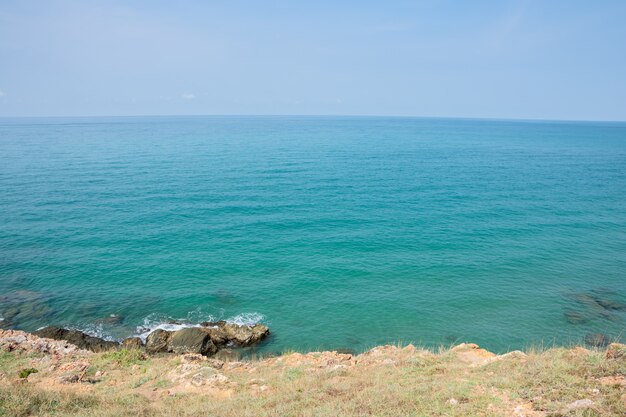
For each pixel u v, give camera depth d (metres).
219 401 14.09
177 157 108.69
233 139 171.88
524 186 76.06
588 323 29.47
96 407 13.57
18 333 24.12
